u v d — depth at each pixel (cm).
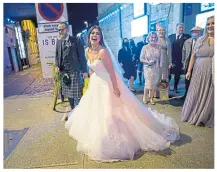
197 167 181
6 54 840
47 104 387
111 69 196
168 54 349
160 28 340
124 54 409
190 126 260
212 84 243
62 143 234
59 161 200
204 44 238
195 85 258
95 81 211
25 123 298
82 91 293
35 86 555
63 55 278
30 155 212
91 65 199
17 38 993
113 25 641
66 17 402
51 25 405
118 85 211
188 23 427
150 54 332
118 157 196
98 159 195
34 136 255
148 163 189
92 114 207
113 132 193
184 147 212
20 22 1073
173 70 392
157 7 479
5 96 459
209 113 253
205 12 376
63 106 369
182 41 363
